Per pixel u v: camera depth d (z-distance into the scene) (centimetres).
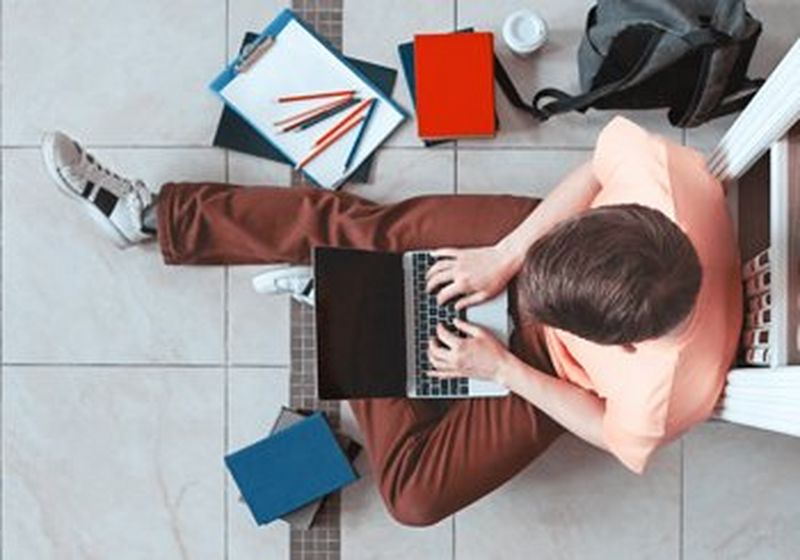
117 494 184
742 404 125
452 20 183
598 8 165
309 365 183
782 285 118
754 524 180
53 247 184
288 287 175
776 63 178
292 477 177
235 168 184
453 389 158
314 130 182
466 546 183
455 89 175
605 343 104
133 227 175
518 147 182
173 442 184
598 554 182
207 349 184
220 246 172
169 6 184
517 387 148
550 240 104
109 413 184
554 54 182
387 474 163
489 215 166
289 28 182
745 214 161
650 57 155
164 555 184
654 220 103
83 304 184
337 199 170
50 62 185
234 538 184
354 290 154
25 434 184
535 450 162
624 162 129
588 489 182
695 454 181
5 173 184
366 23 183
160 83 184
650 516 181
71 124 185
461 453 160
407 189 183
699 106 165
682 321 106
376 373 155
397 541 182
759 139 121
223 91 182
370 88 182
